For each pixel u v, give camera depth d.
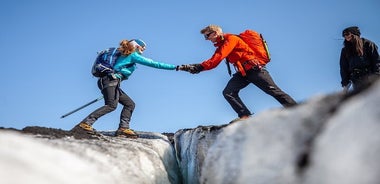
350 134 1.98
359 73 5.23
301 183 2.16
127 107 6.17
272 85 5.32
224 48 5.36
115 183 3.06
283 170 2.37
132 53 5.99
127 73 6.02
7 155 2.18
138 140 5.52
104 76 5.94
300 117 2.55
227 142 3.13
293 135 2.49
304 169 2.22
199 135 5.26
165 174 4.62
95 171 2.89
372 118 1.92
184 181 5.55
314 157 2.17
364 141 1.87
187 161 5.52
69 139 4.22
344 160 1.90
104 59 5.99
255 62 5.35
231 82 5.61
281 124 2.65
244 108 5.52
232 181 2.76
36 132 4.41
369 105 2.01
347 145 1.95
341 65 5.53
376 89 2.12
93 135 5.29
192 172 5.13
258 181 2.48
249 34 5.60
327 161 2.02
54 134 4.49
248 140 2.86
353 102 2.24
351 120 2.05
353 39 5.21
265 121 2.81
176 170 5.68
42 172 2.20
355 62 5.27
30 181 2.00
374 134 1.84
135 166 3.91
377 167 1.73
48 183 2.10
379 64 5.11
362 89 2.40
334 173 1.91
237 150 2.93
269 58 5.50
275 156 2.50
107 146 4.09
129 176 3.55
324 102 2.54
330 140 2.11
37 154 2.49
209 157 3.28
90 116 5.62
